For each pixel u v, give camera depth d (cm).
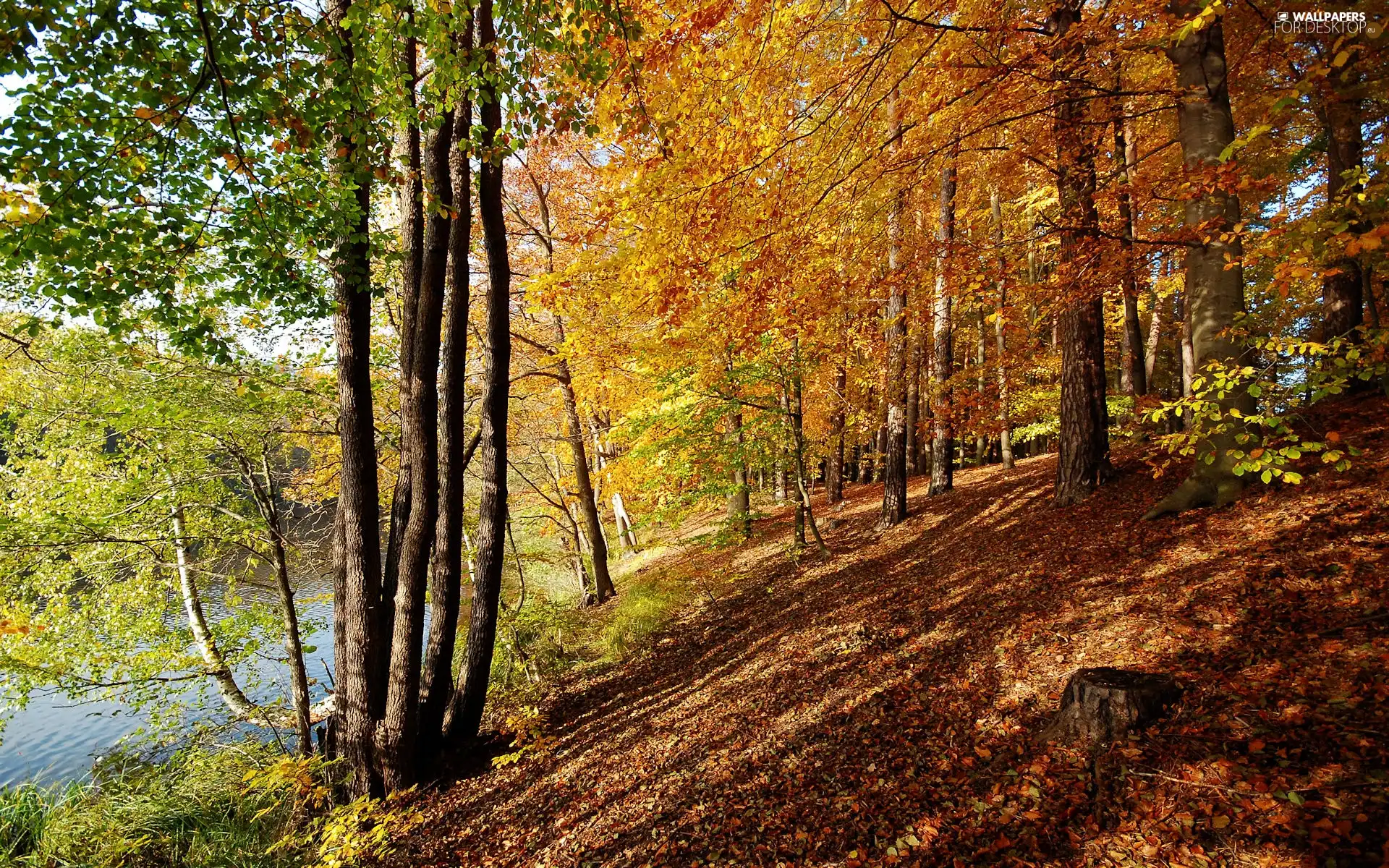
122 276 384
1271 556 490
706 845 443
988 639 597
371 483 652
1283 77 678
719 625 1014
